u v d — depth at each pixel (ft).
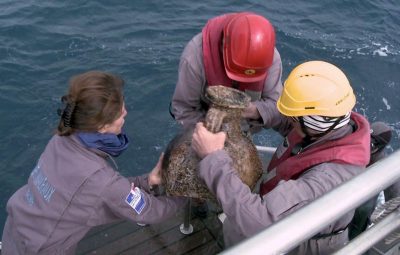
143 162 23.94
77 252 10.57
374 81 31.81
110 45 31.81
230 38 8.81
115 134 7.23
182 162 7.23
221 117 7.01
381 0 44.09
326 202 4.16
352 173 6.56
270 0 41.47
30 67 28.96
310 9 40.60
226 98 7.05
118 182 7.11
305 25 37.68
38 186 7.38
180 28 34.71
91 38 32.30
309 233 4.01
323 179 6.44
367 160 6.77
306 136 7.10
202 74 9.36
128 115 26.35
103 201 7.07
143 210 7.48
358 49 35.04
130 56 30.81
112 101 6.77
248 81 8.93
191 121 9.76
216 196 6.70
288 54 33.50
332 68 6.89
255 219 6.22
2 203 21.56
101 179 6.97
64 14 35.04
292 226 3.96
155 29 34.22
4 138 24.45
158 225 11.24
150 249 10.75
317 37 35.99
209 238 11.04
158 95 27.78
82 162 6.98
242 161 7.07
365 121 7.06
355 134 6.74
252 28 8.74
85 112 6.68
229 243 8.61
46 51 30.60
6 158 23.53
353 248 5.20
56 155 7.23
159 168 8.00
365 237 5.29
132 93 27.76
